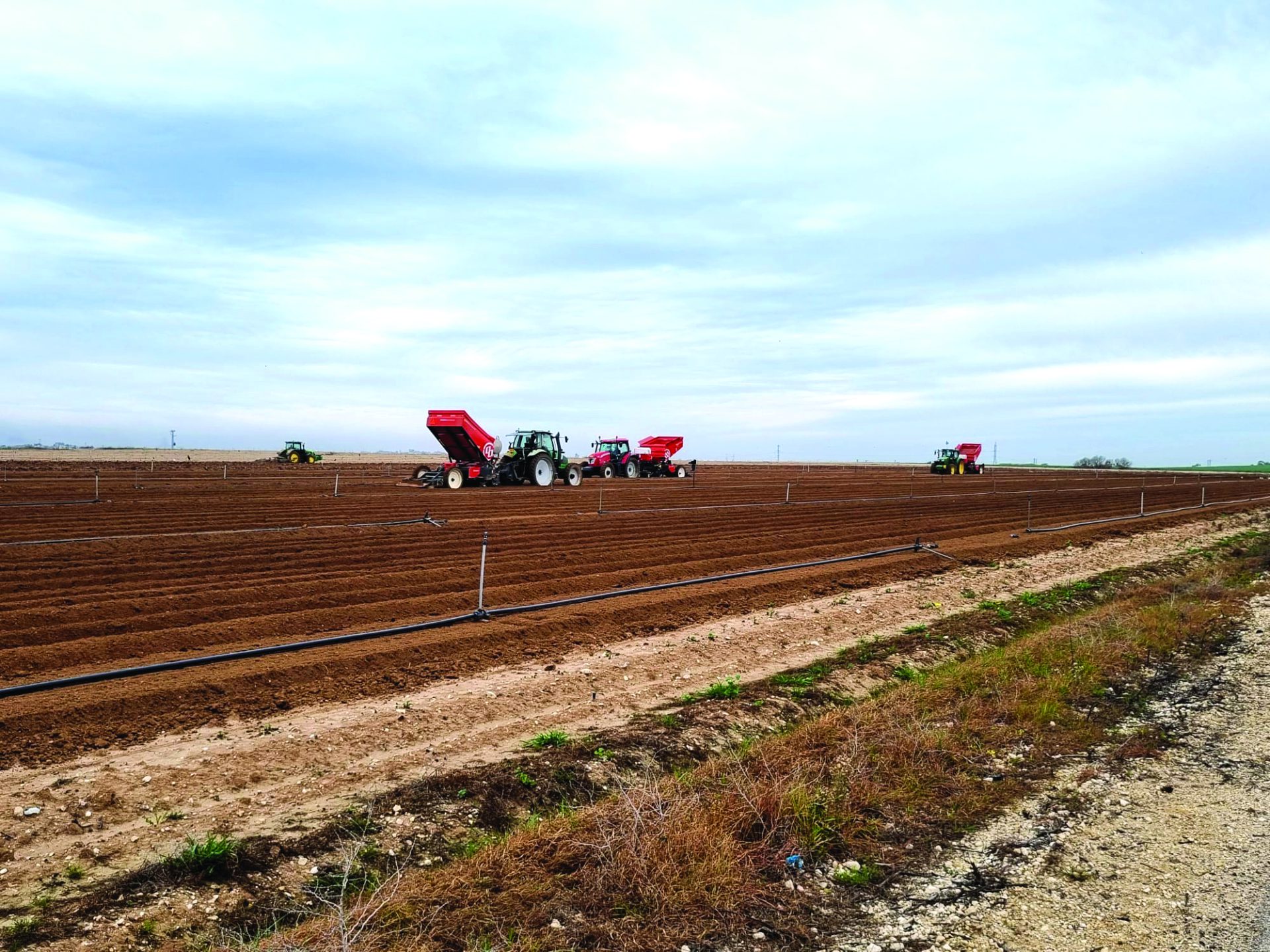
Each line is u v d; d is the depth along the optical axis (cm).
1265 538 2458
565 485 4028
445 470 3441
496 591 1361
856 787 648
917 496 3900
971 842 599
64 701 799
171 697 835
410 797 634
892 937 480
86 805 617
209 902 499
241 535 1898
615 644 1144
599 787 695
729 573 1642
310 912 494
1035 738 798
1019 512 3081
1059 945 470
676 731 816
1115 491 4547
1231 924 489
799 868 549
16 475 3897
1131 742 796
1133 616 1276
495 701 880
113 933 465
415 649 1023
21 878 520
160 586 1348
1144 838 603
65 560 1547
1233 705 913
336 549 1745
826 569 1705
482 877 510
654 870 517
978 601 1536
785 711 915
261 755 720
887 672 1093
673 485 4338
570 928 470
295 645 1022
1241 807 655
